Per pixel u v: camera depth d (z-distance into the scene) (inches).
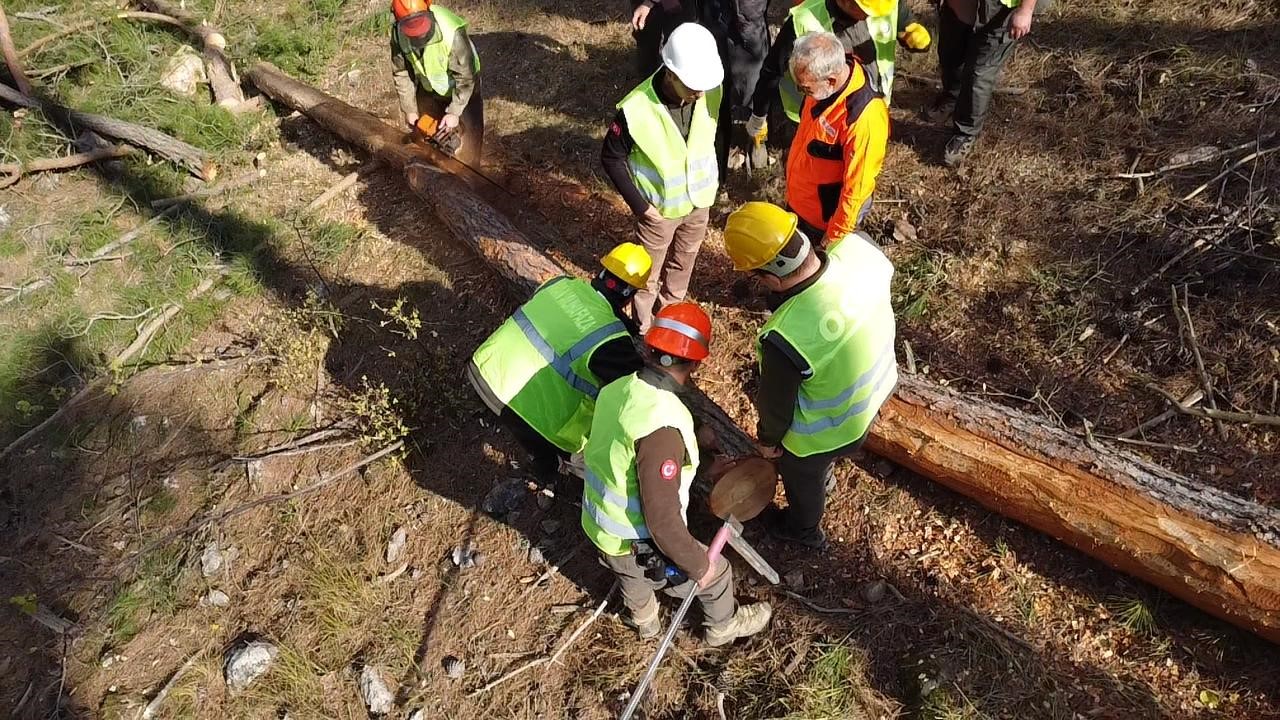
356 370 174.7
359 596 140.8
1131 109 187.6
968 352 156.1
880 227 181.5
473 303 183.8
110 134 226.1
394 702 129.3
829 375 101.0
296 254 202.8
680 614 112.9
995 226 174.1
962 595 126.3
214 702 132.7
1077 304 156.6
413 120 193.9
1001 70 189.5
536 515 146.1
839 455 111.5
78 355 186.2
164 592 146.5
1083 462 117.3
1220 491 110.9
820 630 126.0
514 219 200.2
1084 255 164.1
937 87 211.6
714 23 191.9
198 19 271.9
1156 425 137.7
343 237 204.2
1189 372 142.6
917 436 130.1
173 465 165.8
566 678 127.8
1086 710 112.4
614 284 120.3
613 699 124.3
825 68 124.2
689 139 136.3
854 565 132.8
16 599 142.8
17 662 141.7
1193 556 107.3
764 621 126.5
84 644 142.6
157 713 132.4
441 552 145.7
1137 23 206.5
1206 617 116.1
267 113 247.9
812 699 117.9
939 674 116.4
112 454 169.5
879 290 102.4
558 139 222.4
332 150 230.8
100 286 200.4
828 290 98.3
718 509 110.1
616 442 99.3
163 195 221.9
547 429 121.8
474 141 208.5
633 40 252.4
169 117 237.8
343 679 132.9
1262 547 103.3
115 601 146.3
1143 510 111.6
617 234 194.7
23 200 222.5
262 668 134.0
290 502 155.6
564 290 120.9
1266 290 147.2
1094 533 115.5
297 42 261.9
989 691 114.8
